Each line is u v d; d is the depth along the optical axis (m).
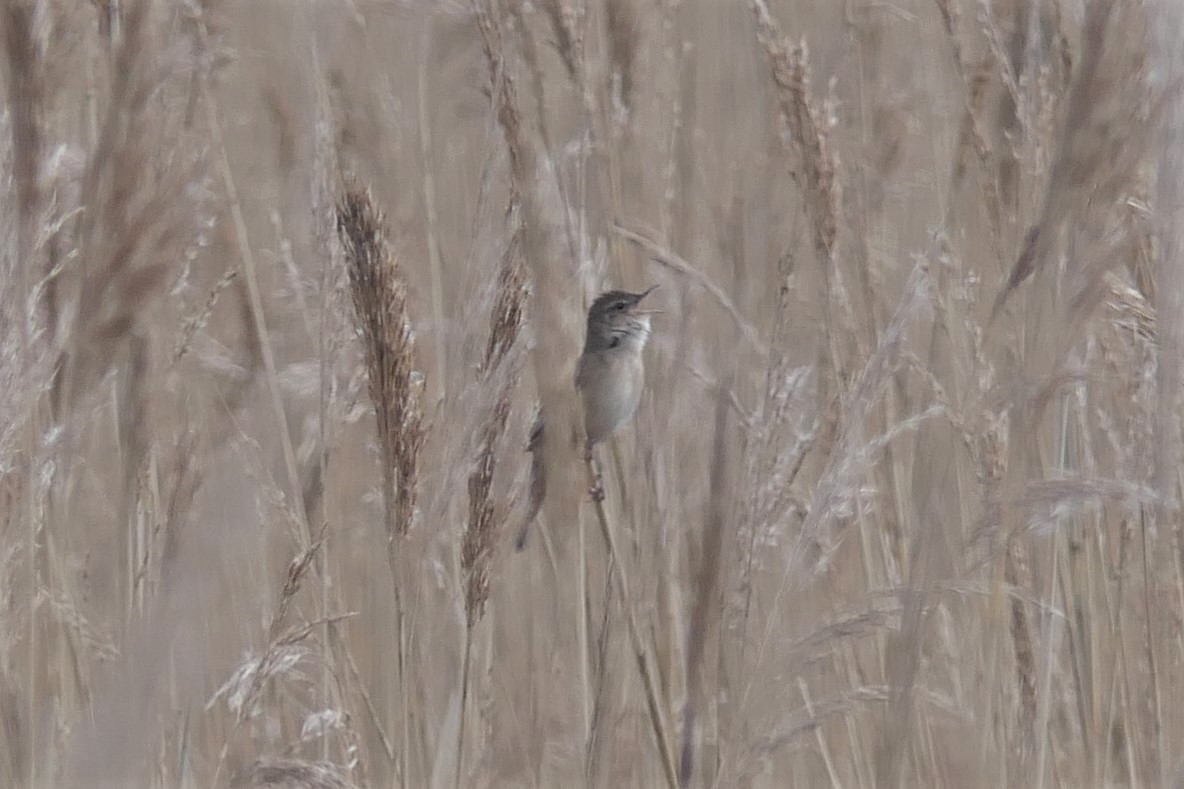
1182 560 7.51
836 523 8.00
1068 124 6.14
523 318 5.77
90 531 8.36
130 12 6.02
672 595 7.09
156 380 7.90
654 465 6.99
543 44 8.79
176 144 6.14
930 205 10.19
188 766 6.33
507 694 8.23
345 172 7.27
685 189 9.63
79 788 3.70
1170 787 6.89
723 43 11.27
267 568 7.91
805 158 7.48
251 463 7.66
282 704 7.87
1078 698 7.90
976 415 6.66
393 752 7.18
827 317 7.52
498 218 5.86
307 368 8.72
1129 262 7.00
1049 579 7.38
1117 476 7.46
